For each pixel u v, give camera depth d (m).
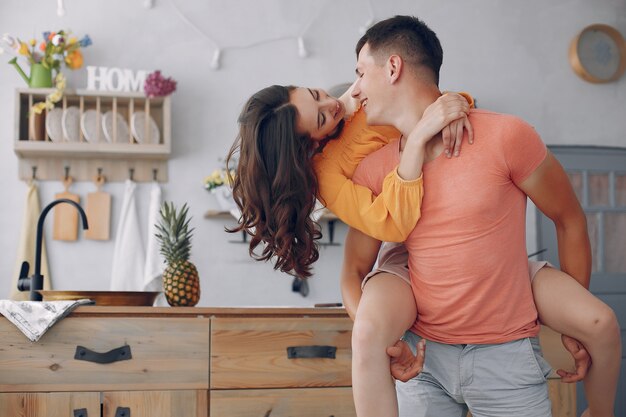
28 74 4.73
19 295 4.50
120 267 4.64
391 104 1.80
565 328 1.75
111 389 2.61
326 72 5.05
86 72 4.75
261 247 4.84
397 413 1.66
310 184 1.84
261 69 4.98
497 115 1.70
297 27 5.05
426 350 1.82
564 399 2.74
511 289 1.73
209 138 4.87
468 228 1.69
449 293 1.73
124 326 2.64
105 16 4.84
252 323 2.72
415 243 1.76
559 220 1.81
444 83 5.16
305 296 4.83
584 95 5.34
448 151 1.69
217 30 4.96
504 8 5.29
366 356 1.65
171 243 2.91
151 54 4.86
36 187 4.66
